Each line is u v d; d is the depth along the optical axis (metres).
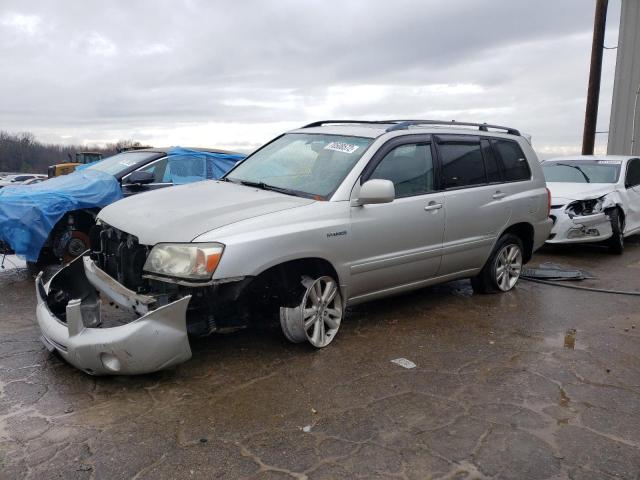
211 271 3.60
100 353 3.48
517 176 6.23
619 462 2.94
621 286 6.90
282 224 3.98
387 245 4.71
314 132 5.35
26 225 6.23
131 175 7.34
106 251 4.42
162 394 3.60
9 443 3.00
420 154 5.12
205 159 8.37
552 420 3.37
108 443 3.01
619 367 4.23
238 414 3.36
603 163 9.92
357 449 3.00
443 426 3.27
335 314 4.52
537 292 6.48
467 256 5.60
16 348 4.33
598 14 14.59
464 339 4.77
